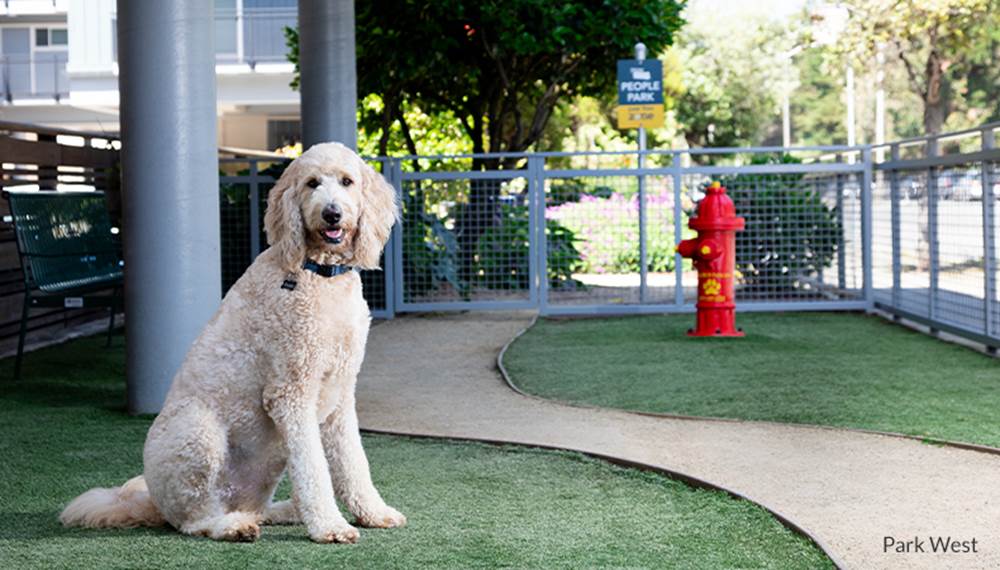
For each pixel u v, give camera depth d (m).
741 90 51.41
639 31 14.54
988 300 9.56
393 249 12.88
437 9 13.62
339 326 4.29
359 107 16.39
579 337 10.99
